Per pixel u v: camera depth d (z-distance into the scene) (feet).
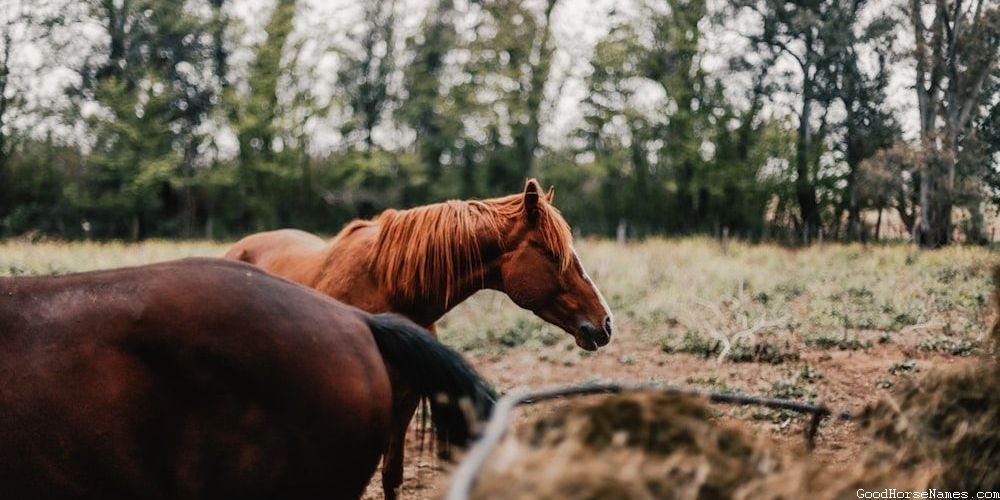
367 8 122.52
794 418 18.95
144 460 7.85
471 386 8.90
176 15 112.57
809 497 7.07
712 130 115.24
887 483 7.55
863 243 77.05
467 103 124.77
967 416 8.95
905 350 28.04
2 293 7.97
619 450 6.66
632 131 123.44
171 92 110.22
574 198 129.18
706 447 7.12
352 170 122.62
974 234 76.23
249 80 114.83
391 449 12.68
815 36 108.06
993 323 11.69
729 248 71.26
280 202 123.95
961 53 83.10
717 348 29.32
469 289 13.42
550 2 123.24
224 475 7.96
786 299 40.45
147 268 8.38
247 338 7.98
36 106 103.30
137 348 7.81
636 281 45.96
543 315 13.51
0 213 104.17
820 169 111.04
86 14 104.68
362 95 125.18
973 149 81.10
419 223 13.05
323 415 8.12
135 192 106.52
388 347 9.02
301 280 14.43
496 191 129.08
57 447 7.59
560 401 17.78
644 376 25.90
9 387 7.58
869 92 106.93
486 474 5.98
